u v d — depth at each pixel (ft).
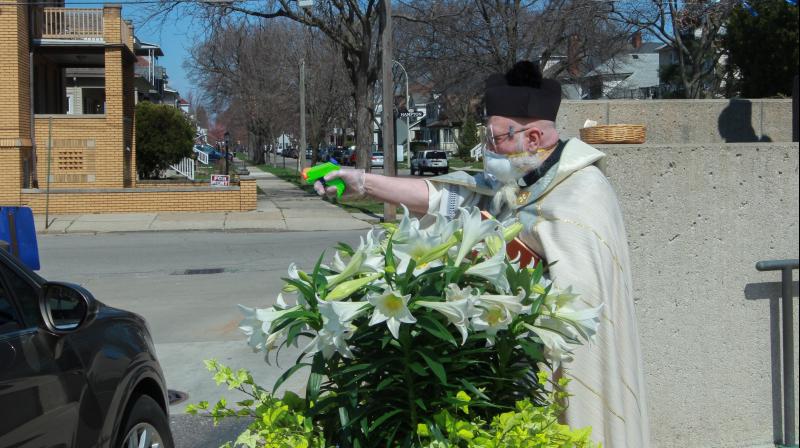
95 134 84.89
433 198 10.02
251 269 46.39
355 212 83.41
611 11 104.99
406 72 128.77
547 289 7.37
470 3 101.96
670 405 13.84
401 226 7.14
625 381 8.55
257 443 7.71
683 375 13.85
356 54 96.73
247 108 198.59
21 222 22.82
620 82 155.33
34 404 10.00
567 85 118.73
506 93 9.14
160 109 127.54
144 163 127.85
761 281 14.05
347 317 6.75
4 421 9.36
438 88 122.21
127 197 78.64
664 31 114.11
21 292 11.14
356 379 6.99
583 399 8.45
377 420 6.96
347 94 170.50
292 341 7.22
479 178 9.86
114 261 50.03
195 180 126.11
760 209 13.91
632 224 13.47
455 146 287.48
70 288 11.63
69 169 84.84
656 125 15.93
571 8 99.55
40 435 9.99
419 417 7.21
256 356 26.35
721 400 14.03
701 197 13.67
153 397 14.26
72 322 11.99
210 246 57.57
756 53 70.49
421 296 6.95
